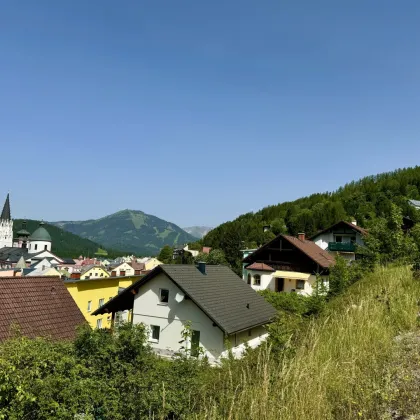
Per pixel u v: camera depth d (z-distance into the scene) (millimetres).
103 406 6266
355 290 10969
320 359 5266
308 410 4023
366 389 4176
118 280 34188
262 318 21578
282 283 38625
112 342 7633
